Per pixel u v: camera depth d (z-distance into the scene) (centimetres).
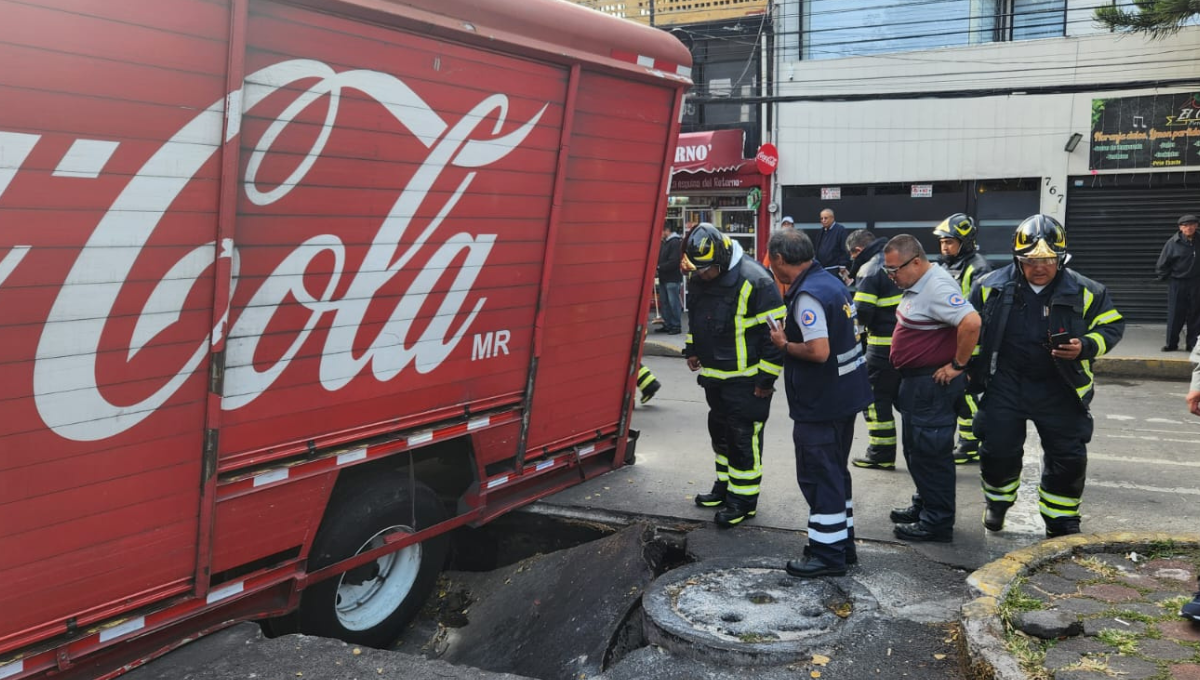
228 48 291
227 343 315
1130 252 1395
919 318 461
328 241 343
